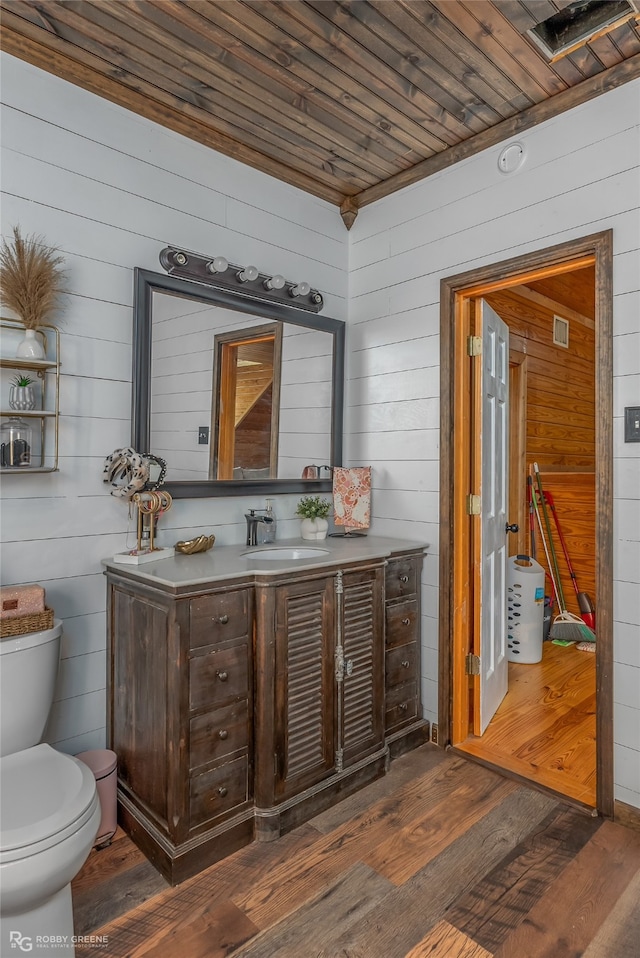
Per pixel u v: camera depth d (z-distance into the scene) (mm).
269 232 2688
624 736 1991
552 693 3143
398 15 1736
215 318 2471
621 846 1873
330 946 1488
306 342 2855
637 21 1762
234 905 1630
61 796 1405
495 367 2898
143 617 1896
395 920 1571
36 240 1938
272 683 1937
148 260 2248
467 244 2508
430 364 2666
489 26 1784
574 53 1924
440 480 2613
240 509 2613
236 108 2232
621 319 2012
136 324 2191
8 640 1669
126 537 2195
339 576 2168
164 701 1776
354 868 1778
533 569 3670
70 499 2049
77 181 2043
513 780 2281
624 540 1999
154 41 1862
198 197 2406
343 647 2188
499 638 2986
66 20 1773
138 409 2195
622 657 2002
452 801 2141
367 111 2250
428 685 2650
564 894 1662
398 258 2814
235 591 1893
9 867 1211
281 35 1826
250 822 1913
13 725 1672
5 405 1896
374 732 2326
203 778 1800
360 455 3018
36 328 1920
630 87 1984
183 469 2361
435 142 2486
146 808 1878
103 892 1683
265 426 2680
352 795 2188
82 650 2080
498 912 1596
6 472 1827
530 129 2271
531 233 2277
